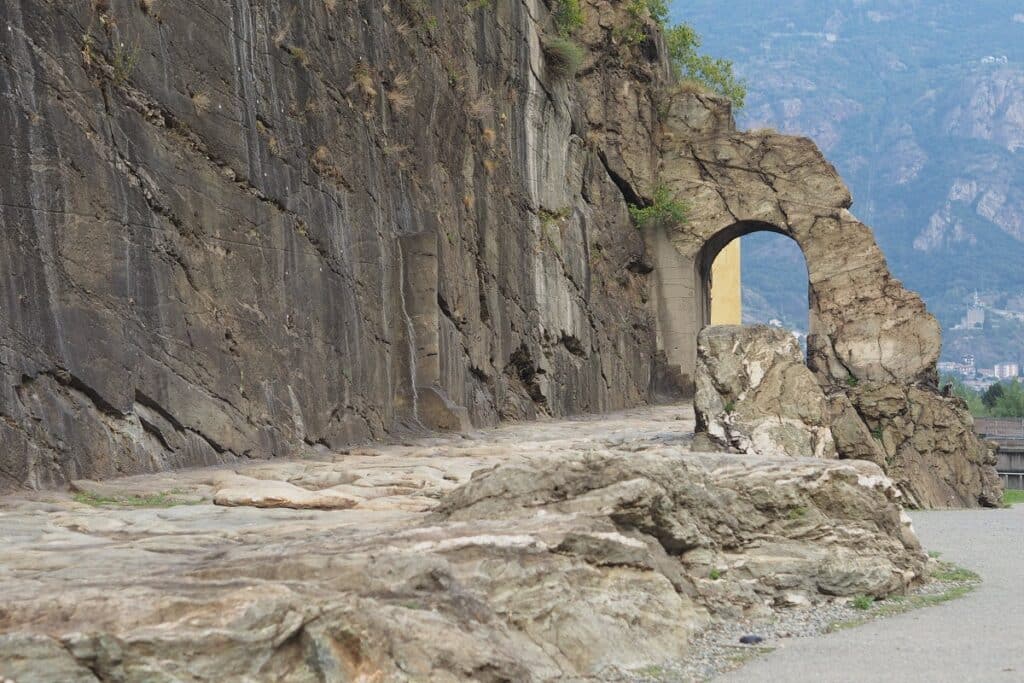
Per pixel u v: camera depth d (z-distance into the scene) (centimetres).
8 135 1352
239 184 1784
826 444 2006
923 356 3784
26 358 1352
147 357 1554
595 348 3581
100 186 1492
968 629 1017
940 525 1908
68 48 1456
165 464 1563
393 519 1104
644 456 1122
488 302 2777
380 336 2202
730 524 1151
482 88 2872
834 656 920
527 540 902
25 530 1023
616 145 3984
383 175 2269
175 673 642
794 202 3988
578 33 3844
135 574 768
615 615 927
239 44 1803
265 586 702
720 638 1005
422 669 715
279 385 1834
